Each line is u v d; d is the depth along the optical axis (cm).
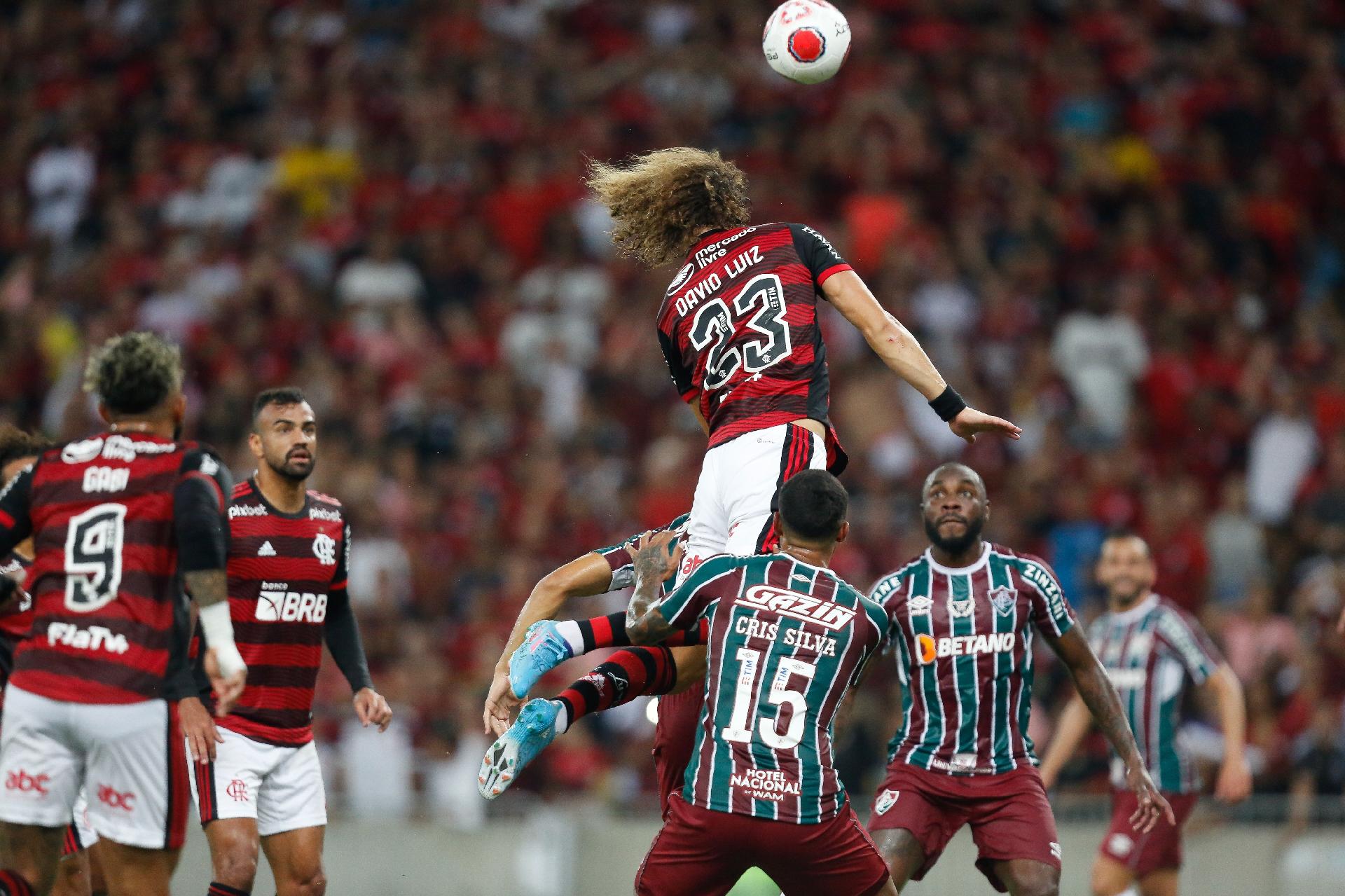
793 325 2216
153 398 2144
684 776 2188
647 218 2330
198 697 2166
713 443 2244
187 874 3569
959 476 2705
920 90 7262
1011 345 6212
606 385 5856
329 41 7469
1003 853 2648
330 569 2555
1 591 2292
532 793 4362
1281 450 5900
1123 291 6406
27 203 7206
